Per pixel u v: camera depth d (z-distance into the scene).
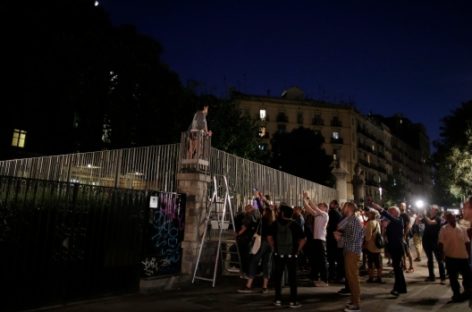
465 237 8.18
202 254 9.72
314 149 39.53
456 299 8.12
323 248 10.05
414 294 8.97
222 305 7.31
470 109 36.09
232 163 12.30
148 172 10.91
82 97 18.98
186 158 10.15
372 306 7.71
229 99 29.42
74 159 10.07
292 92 63.31
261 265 9.88
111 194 7.73
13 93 19.98
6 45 18.75
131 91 20.30
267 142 57.47
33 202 6.46
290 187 16.81
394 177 73.31
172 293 8.20
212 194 10.92
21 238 6.27
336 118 62.84
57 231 6.75
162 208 8.92
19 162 9.23
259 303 7.61
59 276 6.74
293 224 7.62
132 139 20.53
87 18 21.70
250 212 10.10
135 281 8.05
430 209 11.27
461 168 34.97
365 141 69.12
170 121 21.34
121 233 7.86
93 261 7.30
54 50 18.03
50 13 19.88
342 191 24.56
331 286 9.80
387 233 9.13
